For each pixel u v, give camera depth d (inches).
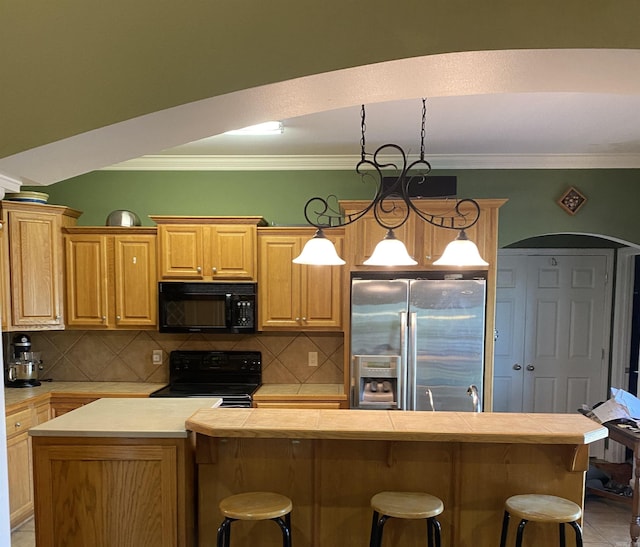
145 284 149.4
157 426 87.8
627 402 126.5
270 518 77.4
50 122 52.0
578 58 47.8
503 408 187.5
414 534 89.9
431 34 46.9
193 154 152.7
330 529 90.8
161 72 50.7
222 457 90.7
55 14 51.6
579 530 78.7
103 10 51.1
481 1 46.5
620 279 179.6
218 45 49.9
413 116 113.1
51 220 144.5
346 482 90.1
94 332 160.7
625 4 45.7
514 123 118.5
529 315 186.4
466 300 135.0
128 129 54.0
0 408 59.8
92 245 149.1
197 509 91.5
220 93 50.1
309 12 48.5
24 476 130.0
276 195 159.0
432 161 153.6
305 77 48.9
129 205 161.0
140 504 86.7
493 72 50.6
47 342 160.9
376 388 138.9
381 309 136.9
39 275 141.5
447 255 98.7
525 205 154.4
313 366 159.3
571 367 185.8
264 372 160.1
